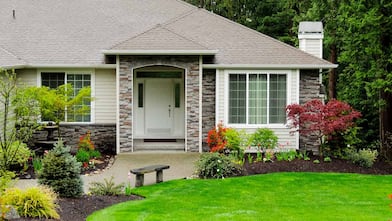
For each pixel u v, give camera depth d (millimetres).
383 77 21688
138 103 21859
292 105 18094
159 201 12477
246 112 19906
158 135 21875
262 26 35438
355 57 23125
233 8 36781
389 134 22453
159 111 21906
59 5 23688
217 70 19703
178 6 24281
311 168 17016
